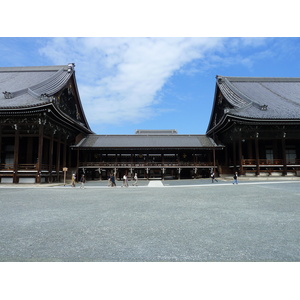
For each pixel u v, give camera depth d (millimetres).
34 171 29266
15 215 9938
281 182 27984
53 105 28391
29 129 30422
